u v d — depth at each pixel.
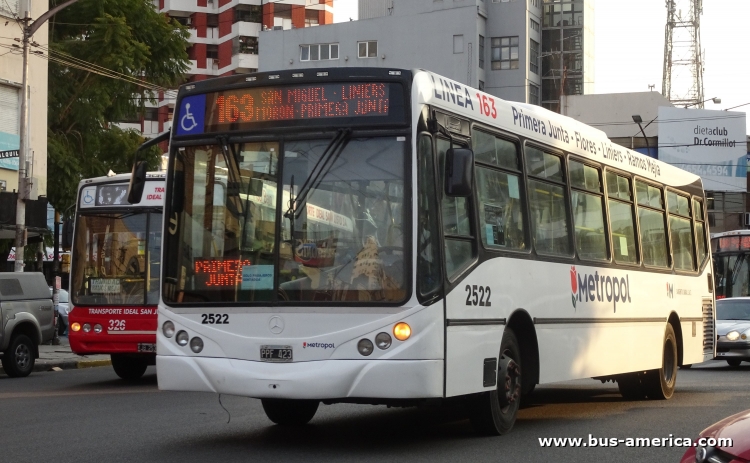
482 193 9.84
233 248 9.12
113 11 38.47
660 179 15.16
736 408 13.12
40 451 9.09
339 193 8.90
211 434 10.27
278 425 11.00
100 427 10.84
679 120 62.78
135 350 17.34
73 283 17.70
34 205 25.52
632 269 13.55
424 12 72.06
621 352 13.02
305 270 8.85
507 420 10.19
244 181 9.18
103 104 37.59
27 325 19.42
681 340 15.41
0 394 15.17
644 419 11.80
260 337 8.88
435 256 8.83
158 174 17.69
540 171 11.19
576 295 11.72
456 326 9.04
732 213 65.25
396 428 10.77
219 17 85.44
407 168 8.76
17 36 29.89
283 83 9.17
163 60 40.44
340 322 8.69
